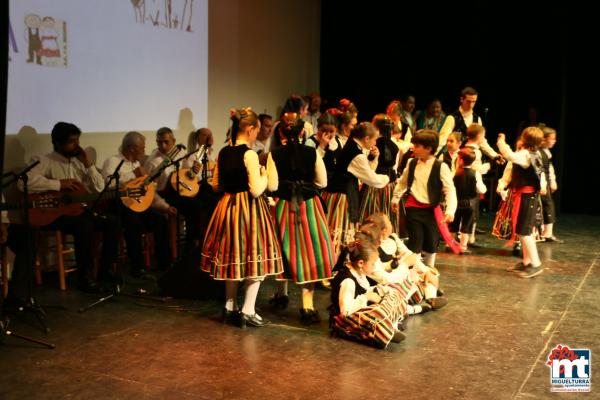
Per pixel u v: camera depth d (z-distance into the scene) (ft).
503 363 10.90
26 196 12.43
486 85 28.40
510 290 15.53
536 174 16.72
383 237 12.95
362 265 11.82
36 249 15.11
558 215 27.25
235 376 10.27
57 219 14.92
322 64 30.68
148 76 19.42
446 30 28.58
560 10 26.66
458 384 10.02
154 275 16.83
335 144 15.53
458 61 28.63
